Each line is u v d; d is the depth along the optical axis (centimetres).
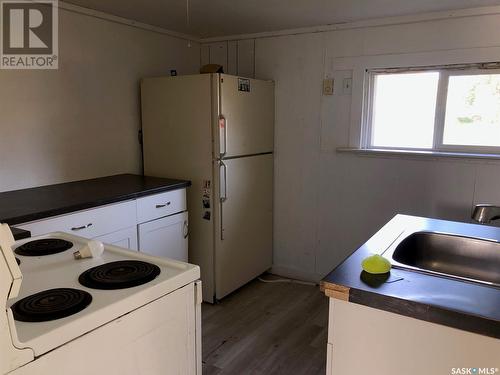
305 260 352
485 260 168
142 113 314
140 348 110
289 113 339
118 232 240
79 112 277
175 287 120
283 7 262
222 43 361
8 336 79
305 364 232
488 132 274
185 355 127
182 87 290
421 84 293
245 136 309
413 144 301
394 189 304
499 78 266
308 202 342
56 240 156
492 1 245
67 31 264
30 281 118
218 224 294
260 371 226
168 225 275
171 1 251
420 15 276
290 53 330
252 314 292
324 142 327
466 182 278
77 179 282
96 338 98
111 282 114
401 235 173
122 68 303
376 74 306
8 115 239
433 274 127
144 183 277
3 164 240
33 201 219
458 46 269
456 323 102
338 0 245
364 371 121
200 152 290
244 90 303
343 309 121
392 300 110
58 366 90
